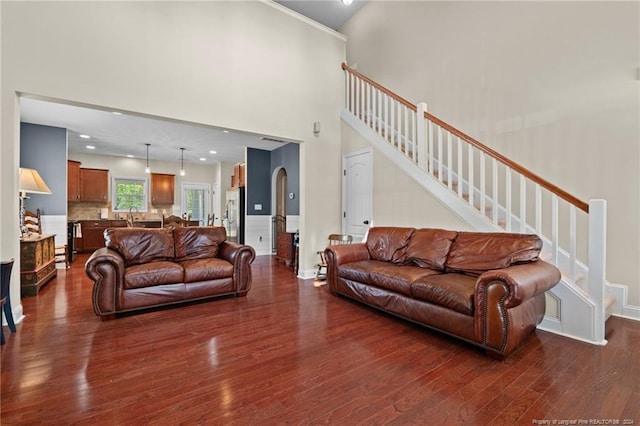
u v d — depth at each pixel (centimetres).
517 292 196
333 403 160
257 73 419
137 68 329
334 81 506
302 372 192
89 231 709
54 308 314
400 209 409
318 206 483
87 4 303
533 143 345
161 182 880
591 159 302
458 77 429
